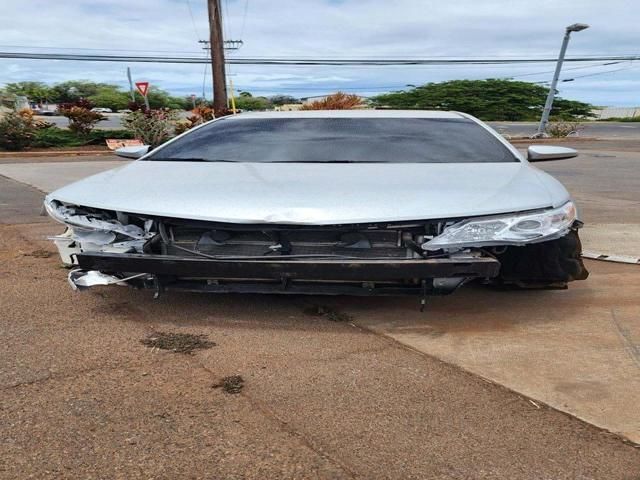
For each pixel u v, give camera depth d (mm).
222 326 3299
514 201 3115
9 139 19406
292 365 2832
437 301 3715
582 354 2979
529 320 3426
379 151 3957
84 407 2428
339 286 3127
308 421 2352
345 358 2914
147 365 2812
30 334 3160
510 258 3467
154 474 2016
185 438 2223
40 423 2305
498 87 69375
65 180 10844
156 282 3174
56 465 2055
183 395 2537
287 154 3938
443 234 3021
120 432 2254
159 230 3229
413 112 4730
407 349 3027
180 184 3383
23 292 3848
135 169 3787
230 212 3057
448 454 2141
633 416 2400
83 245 3305
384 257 3150
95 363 2826
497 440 2230
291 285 3143
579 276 3488
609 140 29234
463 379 2707
